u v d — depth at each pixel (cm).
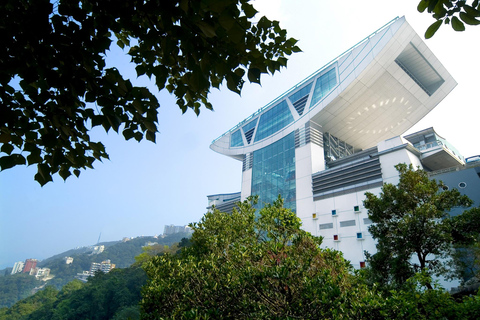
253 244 931
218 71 249
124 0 251
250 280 638
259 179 5197
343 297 587
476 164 2716
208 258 1041
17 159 318
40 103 302
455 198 1439
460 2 279
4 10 247
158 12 221
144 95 312
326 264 736
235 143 6512
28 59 269
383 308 578
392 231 1444
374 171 3347
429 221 1357
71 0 262
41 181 334
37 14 245
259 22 317
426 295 679
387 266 1416
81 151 353
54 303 8175
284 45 333
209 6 195
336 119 4706
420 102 4512
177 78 376
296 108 5144
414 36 3688
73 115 322
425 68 4219
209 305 769
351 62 4259
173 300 899
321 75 4884
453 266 1580
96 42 272
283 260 691
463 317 620
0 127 291
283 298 629
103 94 302
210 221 1348
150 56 298
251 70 270
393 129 5059
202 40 237
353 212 3300
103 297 6719
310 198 3962
